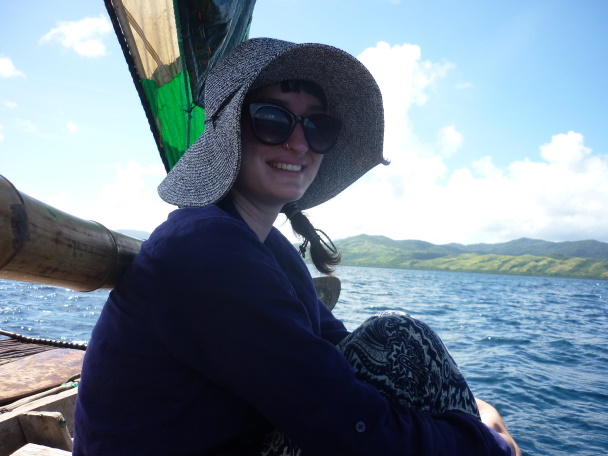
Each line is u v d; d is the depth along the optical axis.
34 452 1.56
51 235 0.98
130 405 1.02
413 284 80.69
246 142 1.26
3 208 0.86
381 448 0.97
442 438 1.02
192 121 3.38
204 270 0.96
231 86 1.14
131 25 3.16
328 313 1.66
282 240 1.44
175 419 1.00
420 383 1.11
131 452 1.00
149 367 1.01
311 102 1.31
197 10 2.93
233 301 0.95
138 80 3.23
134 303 1.04
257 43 1.23
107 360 1.06
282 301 1.00
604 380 12.02
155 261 1.00
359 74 1.32
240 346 0.95
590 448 7.14
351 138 1.54
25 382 3.23
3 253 0.89
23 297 28.95
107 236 1.17
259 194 1.30
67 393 2.42
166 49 3.21
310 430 0.96
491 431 1.12
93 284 1.14
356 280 85.50
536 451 6.97
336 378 0.98
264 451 1.10
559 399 9.85
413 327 1.14
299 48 1.14
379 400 1.01
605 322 30.52
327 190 1.68
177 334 0.97
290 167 1.29
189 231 1.00
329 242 1.61
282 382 0.95
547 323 27.97
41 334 15.48
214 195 1.08
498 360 14.47
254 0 3.42
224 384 0.98
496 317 30.16
